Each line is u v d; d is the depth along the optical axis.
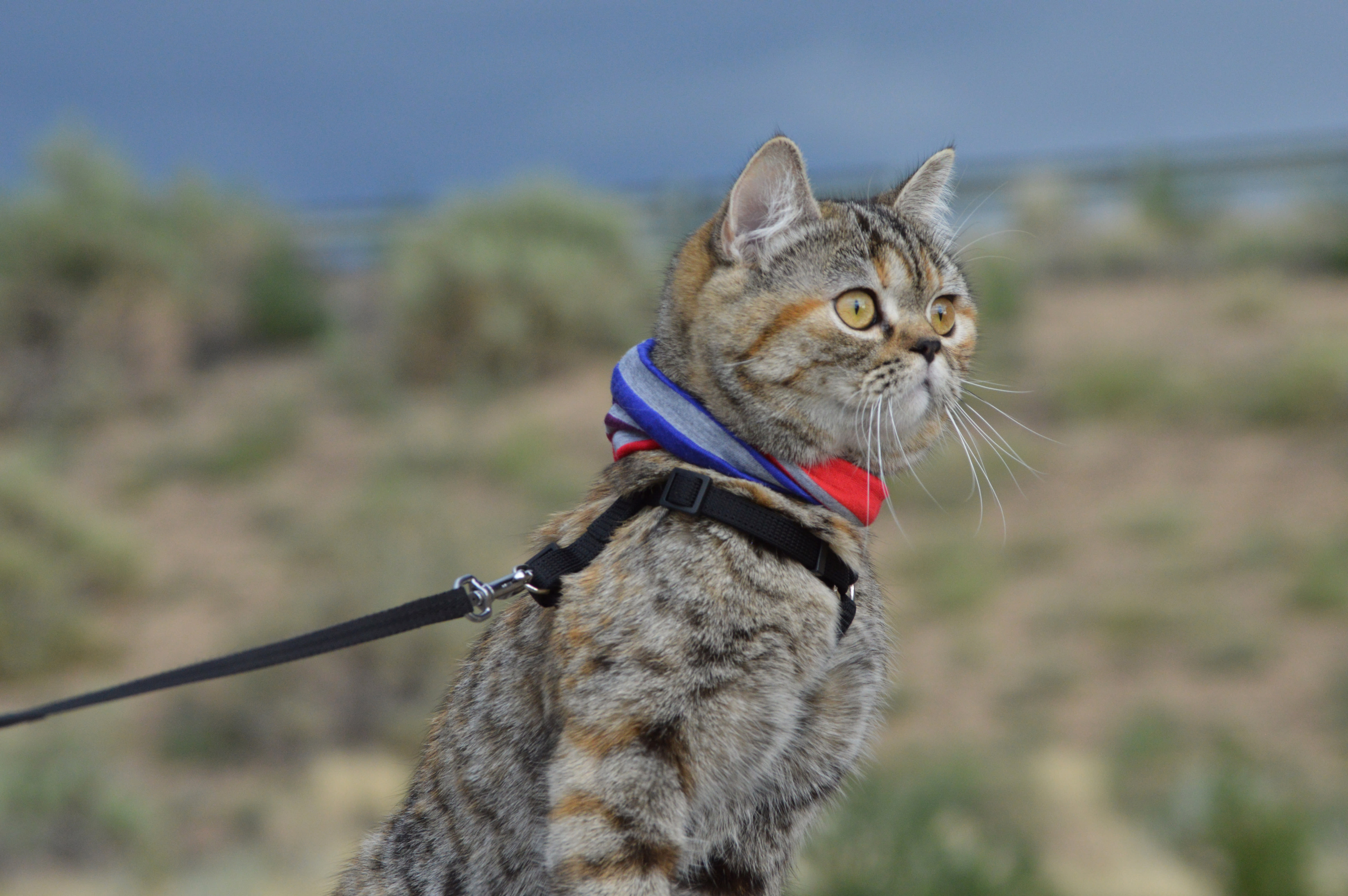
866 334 2.90
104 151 22.39
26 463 15.41
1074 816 8.36
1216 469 13.73
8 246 20.58
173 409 19.64
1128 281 19.53
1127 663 10.93
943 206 3.75
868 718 3.02
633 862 2.49
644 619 2.55
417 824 3.00
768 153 2.92
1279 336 16.20
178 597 14.17
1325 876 7.04
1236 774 7.60
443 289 19.28
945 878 6.75
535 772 2.69
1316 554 11.84
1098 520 13.24
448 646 12.29
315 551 14.48
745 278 2.87
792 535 2.69
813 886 6.54
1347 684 9.85
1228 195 22.89
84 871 8.98
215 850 9.34
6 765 10.12
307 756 11.15
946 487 14.23
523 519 14.36
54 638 13.02
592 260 20.70
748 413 2.86
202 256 22.56
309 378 20.06
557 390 18.36
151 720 11.78
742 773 2.69
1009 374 16.05
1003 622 11.90
